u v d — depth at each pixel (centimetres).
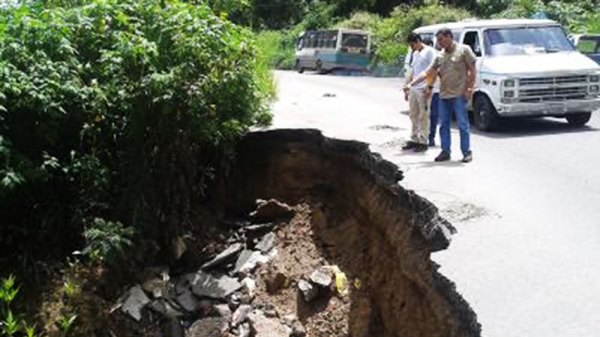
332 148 873
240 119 873
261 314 753
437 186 787
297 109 1291
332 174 884
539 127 1211
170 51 792
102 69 761
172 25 796
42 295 670
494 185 798
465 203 718
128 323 696
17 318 631
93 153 761
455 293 515
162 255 799
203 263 831
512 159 942
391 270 679
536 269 558
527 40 1219
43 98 677
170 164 787
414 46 960
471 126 1236
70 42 762
